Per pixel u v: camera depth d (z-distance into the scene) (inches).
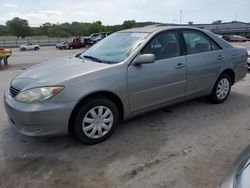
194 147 126.9
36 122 113.9
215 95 184.4
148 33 148.8
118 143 132.0
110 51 150.1
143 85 138.3
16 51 1250.6
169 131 145.0
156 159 116.7
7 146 131.3
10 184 101.1
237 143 130.6
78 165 113.2
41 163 115.3
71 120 123.6
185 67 155.6
